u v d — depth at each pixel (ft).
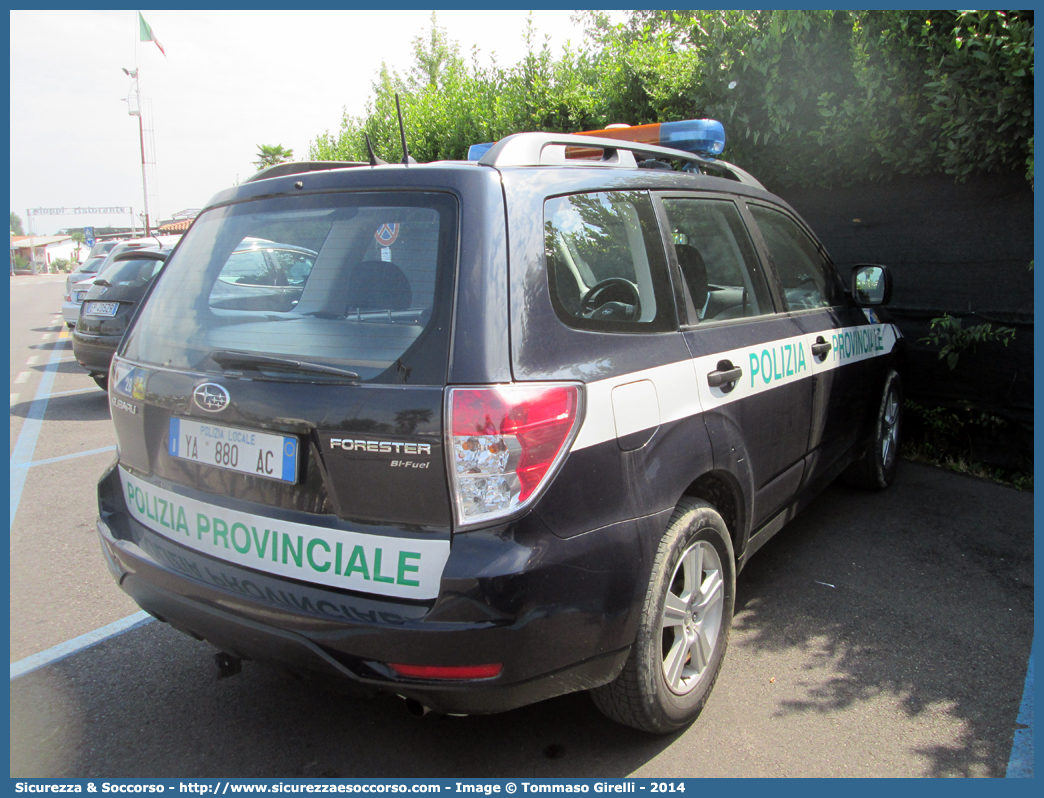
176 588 7.23
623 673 7.30
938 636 10.22
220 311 7.56
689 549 7.96
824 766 7.72
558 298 6.88
